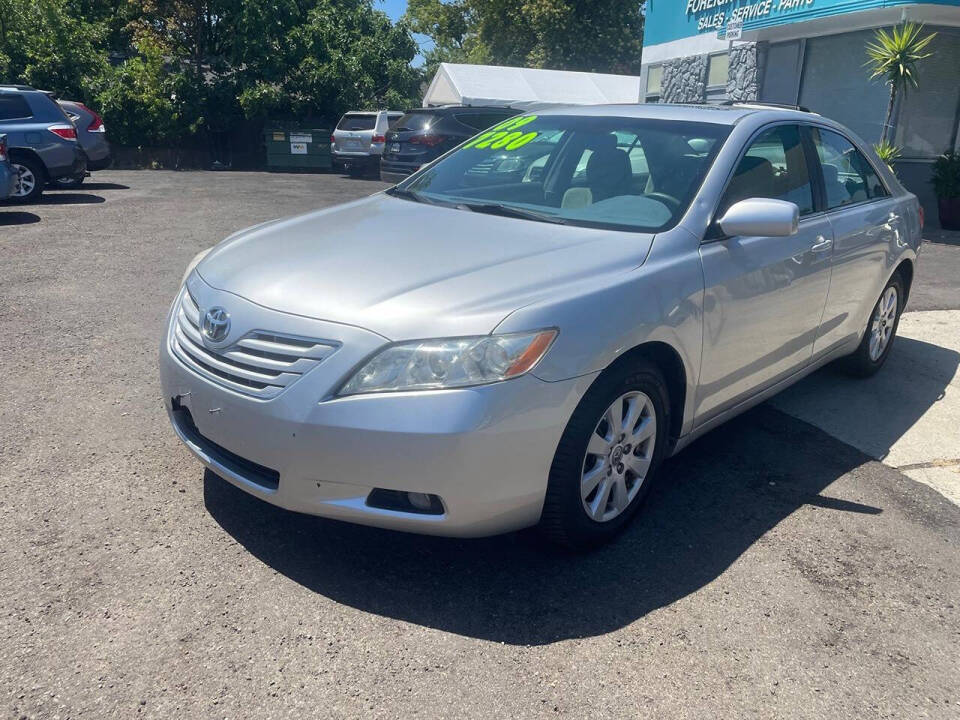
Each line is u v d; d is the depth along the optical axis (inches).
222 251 142.6
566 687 99.3
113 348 211.6
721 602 117.9
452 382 106.7
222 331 119.0
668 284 129.2
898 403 201.0
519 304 112.7
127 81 946.1
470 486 108.3
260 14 1008.9
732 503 147.4
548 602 115.8
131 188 610.2
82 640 102.7
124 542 124.0
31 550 120.6
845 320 189.0
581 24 1592.0
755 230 136.2
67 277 287.0
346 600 113.7
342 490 110.4
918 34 479.8
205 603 111.1
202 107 976.3
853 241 181.9
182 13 1034.7
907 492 154.8
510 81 1074.1
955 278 339.3
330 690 96.8
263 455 113.2
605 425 123.8
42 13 895.7
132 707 92.7
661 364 135.1
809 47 570.6
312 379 109.4
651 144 159.3
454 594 116.4
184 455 152.6
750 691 100.4
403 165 597.0
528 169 169.0
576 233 138.7
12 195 495.2
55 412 169.5
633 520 138.3
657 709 96.6
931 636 112.9
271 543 126.0
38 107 499.8
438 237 136.8
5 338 215.8
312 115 1071.0
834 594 121.3
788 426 183.9
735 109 172.2
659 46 729.0
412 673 100.3
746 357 151.5
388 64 1209.4
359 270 122.8
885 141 470.6
